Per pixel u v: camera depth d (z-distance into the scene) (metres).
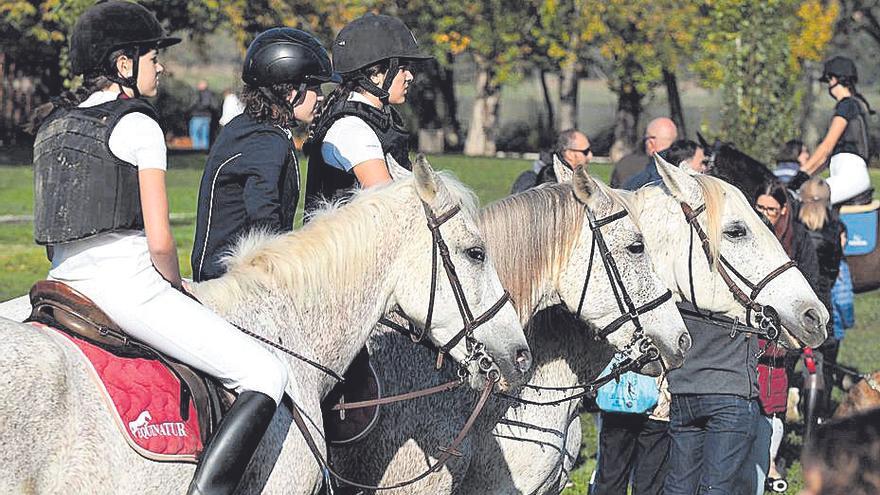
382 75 8.51
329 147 8.24
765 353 10.05
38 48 49.28
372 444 7.64
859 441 3.44
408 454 7.75
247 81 7.94
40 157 6.05
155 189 5.96
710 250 9.15
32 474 5.34
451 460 7.91
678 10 50.22
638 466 9.98
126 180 5.98
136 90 6.28
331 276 6.93
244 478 6.32
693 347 9.22
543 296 8.22
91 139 5.95
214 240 7.88
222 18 45.41
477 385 7.05
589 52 56.00
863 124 16.59
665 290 8.31
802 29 45.06
